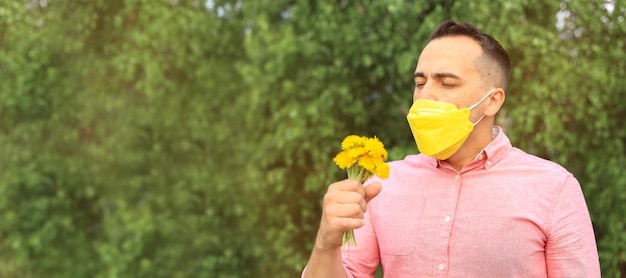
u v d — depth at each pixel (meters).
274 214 3.83
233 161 3.99
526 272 1.40
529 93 3.30
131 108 4.11
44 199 4.23
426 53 1.52
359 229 1.58
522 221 1.41
